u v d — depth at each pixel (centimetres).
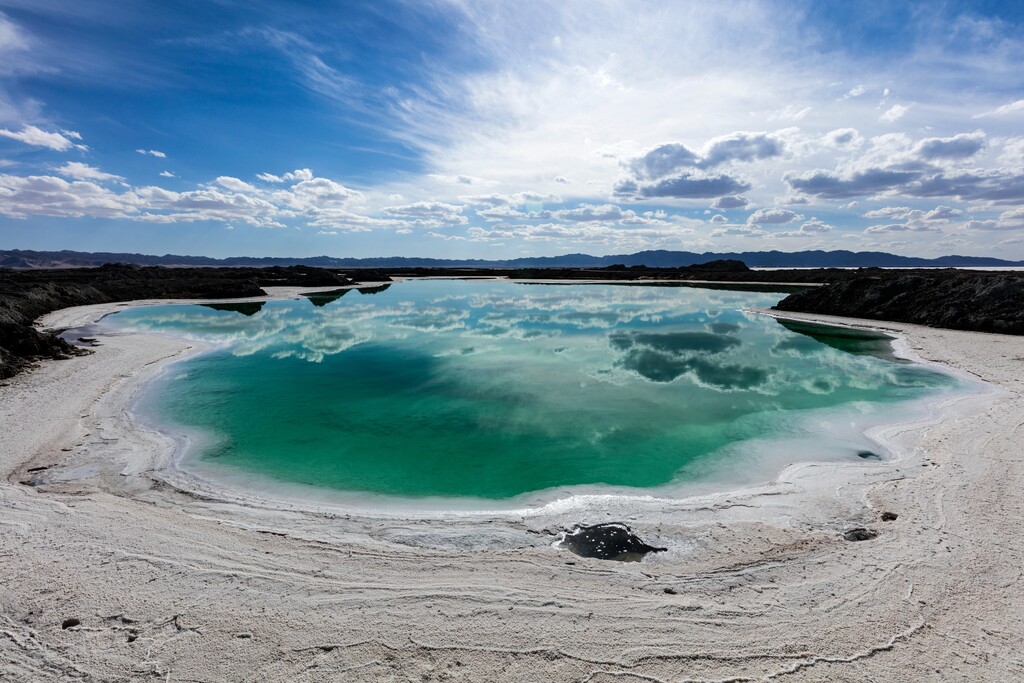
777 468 977
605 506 838
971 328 2473
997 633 510
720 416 1293
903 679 461
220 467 1007
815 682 462
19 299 3266
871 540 692
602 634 527
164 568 638
